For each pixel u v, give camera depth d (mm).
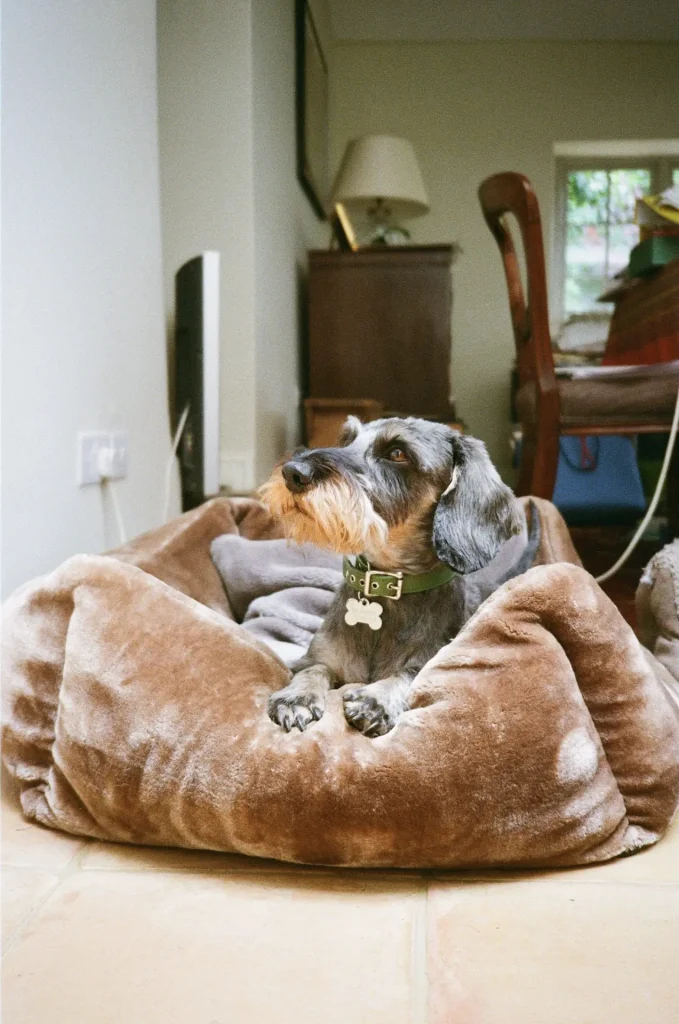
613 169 6789
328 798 1290
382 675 1599
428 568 1658
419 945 1153
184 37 3609
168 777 1358
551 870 1349
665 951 1130
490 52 6441
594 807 1338
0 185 1886
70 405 2266
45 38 2102
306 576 2352
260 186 3799
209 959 1127
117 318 2617
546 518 2471
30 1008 1032
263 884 1318
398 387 4715
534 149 6496
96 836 1446
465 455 1674
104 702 1421
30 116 2025
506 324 6531
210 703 1395
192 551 2367
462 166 6520
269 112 4020
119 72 2619
